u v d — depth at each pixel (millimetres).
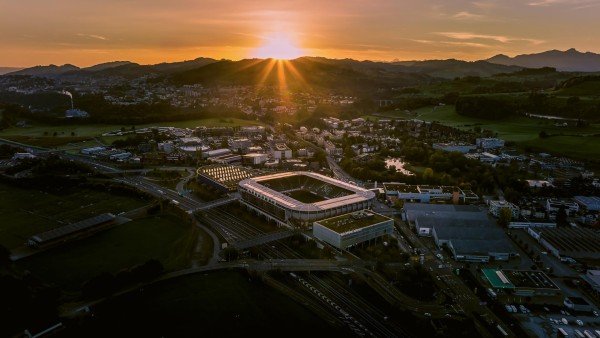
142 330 198250
